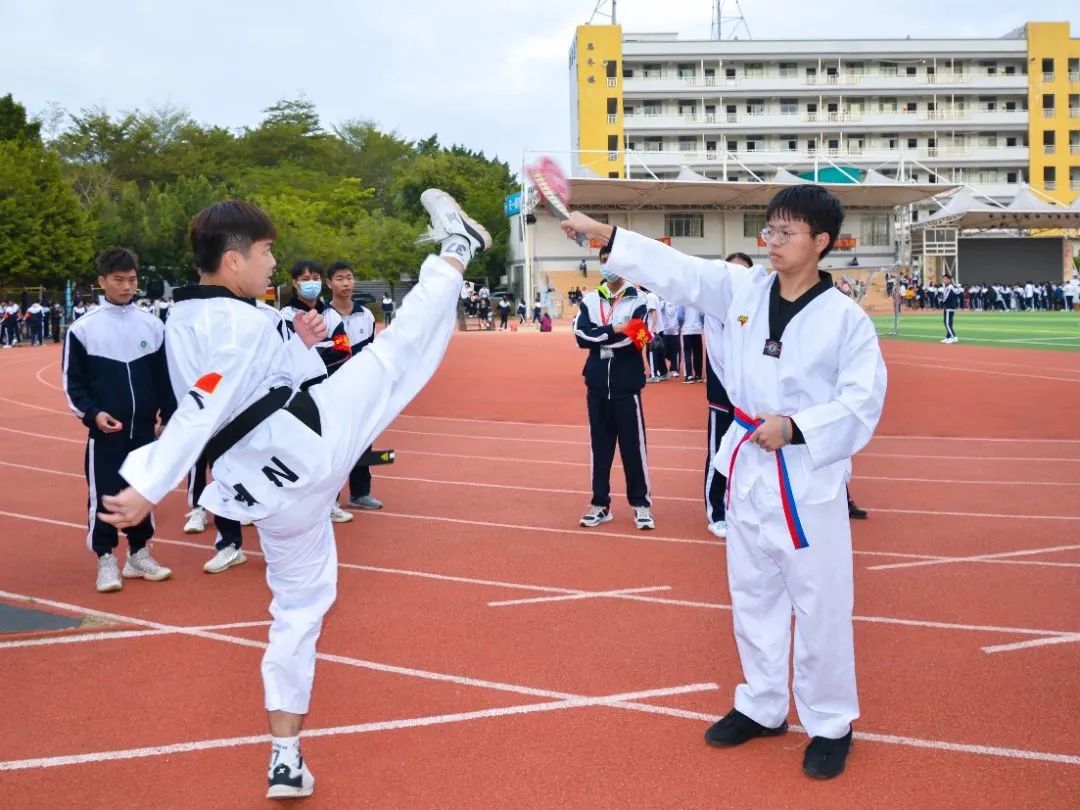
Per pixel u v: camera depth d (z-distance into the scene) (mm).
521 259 58250
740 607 3760
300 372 3344
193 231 3162
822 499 3416
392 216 69875
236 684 4559
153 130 66062
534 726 4031
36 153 45812
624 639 5051
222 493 3053
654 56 65812
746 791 3471
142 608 5742
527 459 11031
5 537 7699
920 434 12156
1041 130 67438
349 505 8469
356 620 5402
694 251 57594
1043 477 9328
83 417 5934
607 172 65500
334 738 3936
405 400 3287
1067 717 4012
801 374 3432
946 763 3646
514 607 5613
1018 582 5941
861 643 4918
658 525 7660
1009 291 54500
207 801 3471
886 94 67188
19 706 4312
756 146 67812
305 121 73000
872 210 59281
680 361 19812
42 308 38812
